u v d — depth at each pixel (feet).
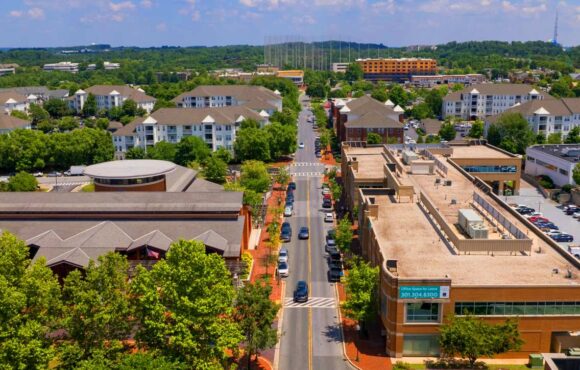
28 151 608.19
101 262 208.44
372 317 246.47
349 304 252.83
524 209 448.65
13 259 204.33
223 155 629.10
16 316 190.49
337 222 416.26
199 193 361.51
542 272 243.81
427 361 233.55
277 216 432.66
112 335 207.10
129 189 389.60
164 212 346.33
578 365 174.19
